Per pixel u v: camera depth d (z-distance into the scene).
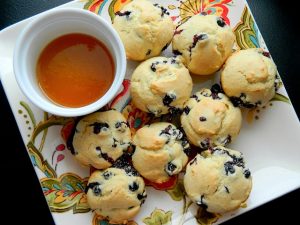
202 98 0.21
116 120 0.21
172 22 0.22
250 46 0.23
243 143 0.22
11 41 0.22
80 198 0.21
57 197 0.21
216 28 0.21
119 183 0.20
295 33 0.26
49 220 0.24
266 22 0.26
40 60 0.21
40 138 0.22
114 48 0.20
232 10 0.23
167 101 0.21
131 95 0.21
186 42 0.21
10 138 0.25
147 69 0.21
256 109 0.22
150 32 0.21
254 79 0.21
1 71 0.22
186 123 0.21
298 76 0.26
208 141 0.21
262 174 0.22
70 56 0.21
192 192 0.21
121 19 0.22
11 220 0.24
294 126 0.22
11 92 0.22
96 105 0.19
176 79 0.21
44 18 0.19
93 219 0.21
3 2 0.25
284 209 0.25
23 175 0.25
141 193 0.21
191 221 0.21
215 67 0.21
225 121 0.21
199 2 0.23
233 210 0.21
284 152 0.22
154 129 0.21
